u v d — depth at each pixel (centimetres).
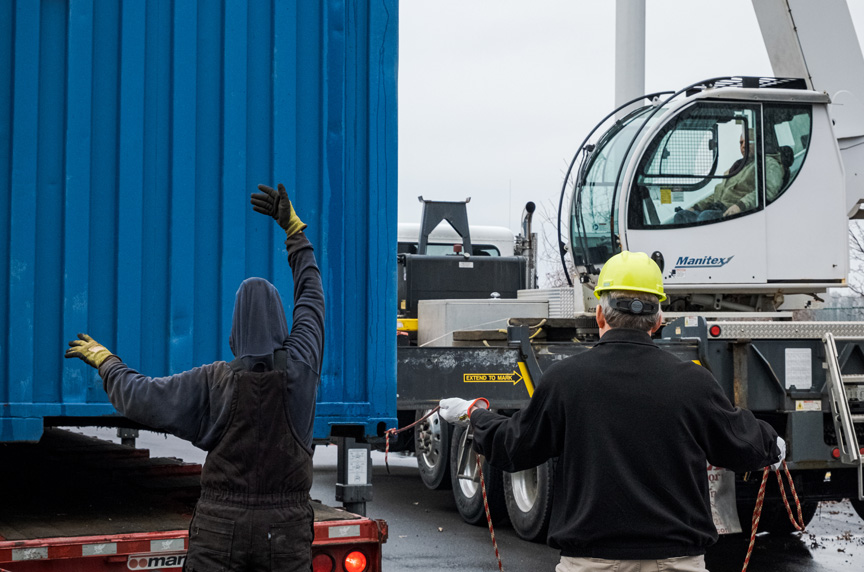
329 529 423
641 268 303
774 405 711
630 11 1222
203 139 432
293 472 326
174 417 325
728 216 827
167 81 424
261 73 445
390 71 471
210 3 435
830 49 909
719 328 708
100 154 410
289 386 331
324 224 453
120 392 328
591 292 898
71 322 399
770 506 809
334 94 460
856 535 863
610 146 888
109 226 411
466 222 1127
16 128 393
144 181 418
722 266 826
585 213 902
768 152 837
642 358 293
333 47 461
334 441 510
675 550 279
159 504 482
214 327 430
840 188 845
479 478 854
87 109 406
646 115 869
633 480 281
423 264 1061
